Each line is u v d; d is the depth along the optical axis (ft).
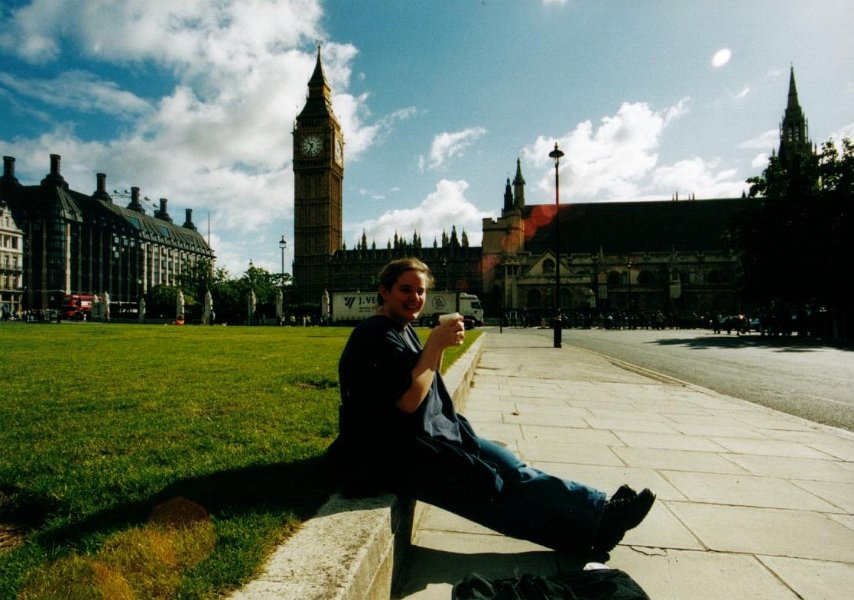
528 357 66.39
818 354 73.97
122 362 37.68
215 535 8.30
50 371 31.58
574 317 248.32
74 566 7.41
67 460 12.55
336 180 446.19
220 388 24.75
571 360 61.82
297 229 424.05
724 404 30.78
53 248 413.18
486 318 327.47
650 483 15.92
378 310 11.43
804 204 124.88
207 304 227.20
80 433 15.30
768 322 145.59
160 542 8.05
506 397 33.01
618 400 32.07
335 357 43.29
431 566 10.55
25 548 8.15
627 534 12.16
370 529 8.34
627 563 10.73
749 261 139.13
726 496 14.82
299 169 424.46
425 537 12.02
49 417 17.63
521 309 292.61
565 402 31.17
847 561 10.89
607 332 176.14
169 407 19.66
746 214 137.69
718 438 21.94
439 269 435.12
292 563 7.13
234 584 6.78
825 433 23.03
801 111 293.84
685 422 25.36
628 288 290.97
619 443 20.86
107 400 21.01
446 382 24.14
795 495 14.93
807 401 33.30
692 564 10.69
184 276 332.80
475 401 31.32
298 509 9.46
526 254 311.68
